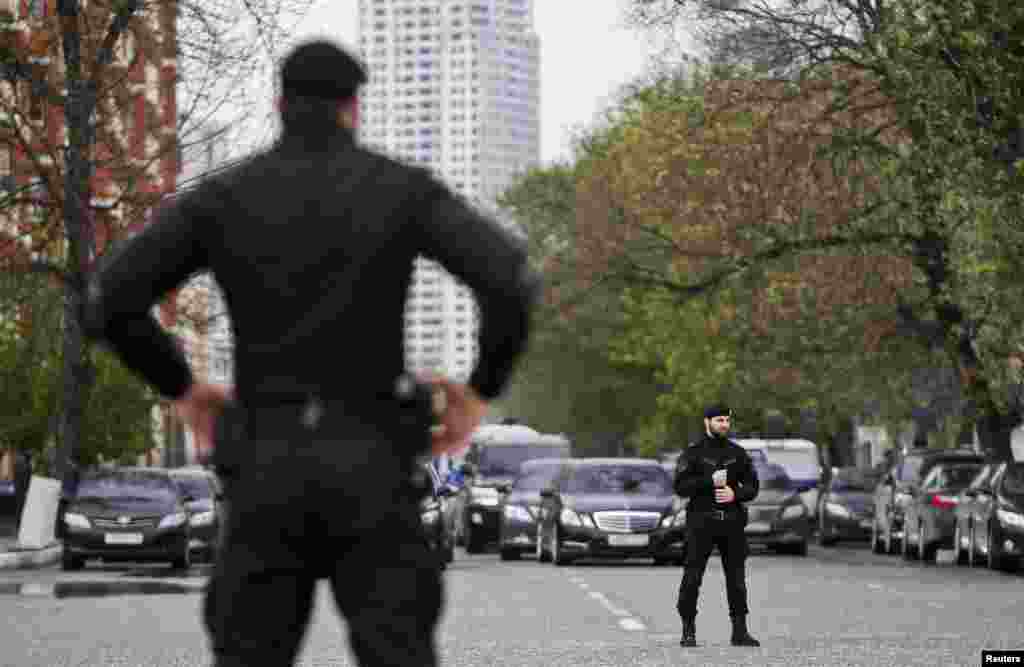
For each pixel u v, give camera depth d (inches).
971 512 1830.7
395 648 237.8
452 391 242.1
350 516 237.1
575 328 3873.0
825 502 2593.5
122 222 1876.2
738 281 2288.4
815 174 1952.5
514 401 4370.1
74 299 1923.0
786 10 1883.6
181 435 4210.1
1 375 2455.7
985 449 2133.4
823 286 2153.1
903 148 1941.4
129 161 1897.1
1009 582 1508.4
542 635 951.6
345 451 237.1
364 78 252.7
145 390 2623.0
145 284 242.2
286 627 244.5
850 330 2255.2
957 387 2583.7
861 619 1059.9
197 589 1430.9
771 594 1316.4
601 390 4124.0
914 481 2206.0
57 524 1982.0
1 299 2026.3
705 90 2001.7
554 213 4045.3
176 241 243.0
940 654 806.5
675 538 1831.9
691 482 850.8
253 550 239.8
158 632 987.3
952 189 1686.8
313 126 248.5
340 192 242.1
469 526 2353.6
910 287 2149.4
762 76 1929.1
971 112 1638.8
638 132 2447.1
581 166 3784.5
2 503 2952.8
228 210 243.6
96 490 1807.3
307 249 240.2
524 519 2039.9
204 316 2078.0
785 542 2150.6
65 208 1846.7
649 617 1089.4
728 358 2765.7
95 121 1867.6
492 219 242.8
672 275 2591.0
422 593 240.8
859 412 2827.3
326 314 239.5
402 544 240.2
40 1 1843.0
